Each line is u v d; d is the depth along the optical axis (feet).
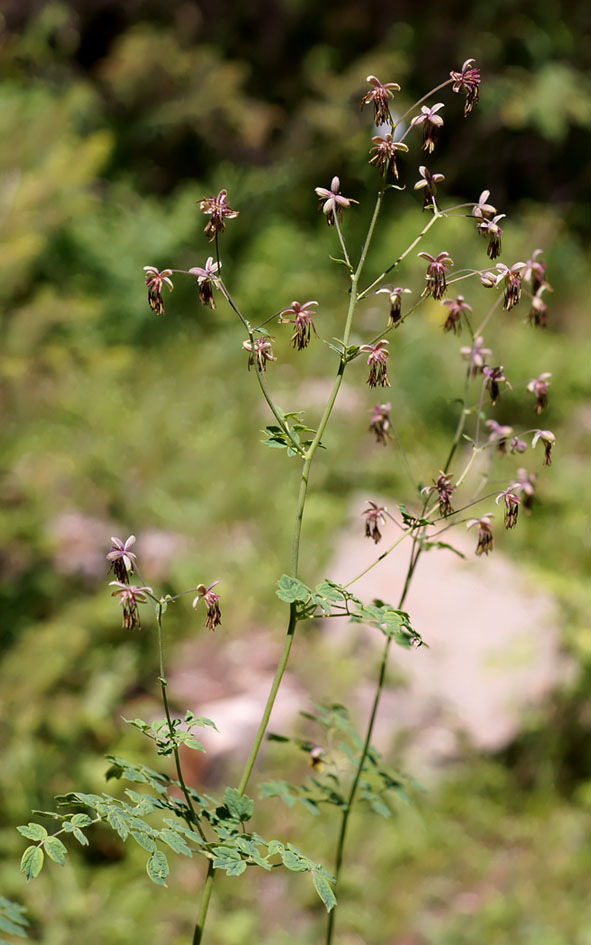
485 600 16.29
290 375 25.36
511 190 36.63
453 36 35.96
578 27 36.47
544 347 24.59
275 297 28.71
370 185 33.63
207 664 15.83
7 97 26.09
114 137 32.37
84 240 25.40
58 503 17.20
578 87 36.11
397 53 34.55
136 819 5.08
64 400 20.43
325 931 11.79
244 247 30.40
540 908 12.17
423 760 13.75
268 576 18.11
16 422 15.52
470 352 7.67
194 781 13.34
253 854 5.24
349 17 35.91
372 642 15.76
